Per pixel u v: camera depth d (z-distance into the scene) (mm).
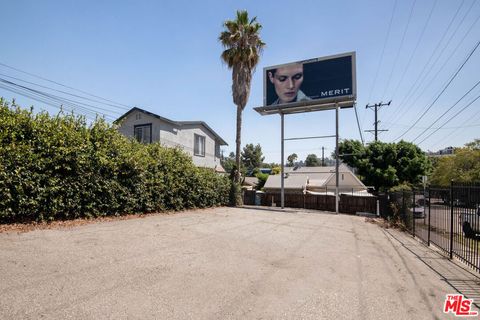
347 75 19188
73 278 4492
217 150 29297
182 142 23328
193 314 3559
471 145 28922
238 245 7609
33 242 6359
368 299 4309
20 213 7895
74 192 9391
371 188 32781
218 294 4227
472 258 6355
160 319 3379
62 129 9102
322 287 4746
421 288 4895
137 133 21594
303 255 6918
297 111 21594
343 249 7848
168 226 9945
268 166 93062
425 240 9375
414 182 30141
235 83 21469
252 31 21078
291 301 4117
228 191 21172
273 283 4828
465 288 4969
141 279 4648
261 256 6598
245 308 3811
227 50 21344
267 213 17109
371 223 14781
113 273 4840
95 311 3479
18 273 4508
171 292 4199
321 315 3705
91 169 9898
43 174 8375
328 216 17469
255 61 21531
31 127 8273
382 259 6871
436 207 8570
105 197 10555
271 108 21109
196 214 14469
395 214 13875
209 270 5324
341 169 39031
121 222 10094
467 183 6711
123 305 3688
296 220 14344
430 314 3873
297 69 20641
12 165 7656
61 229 7992
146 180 12555
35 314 3303
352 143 36000
